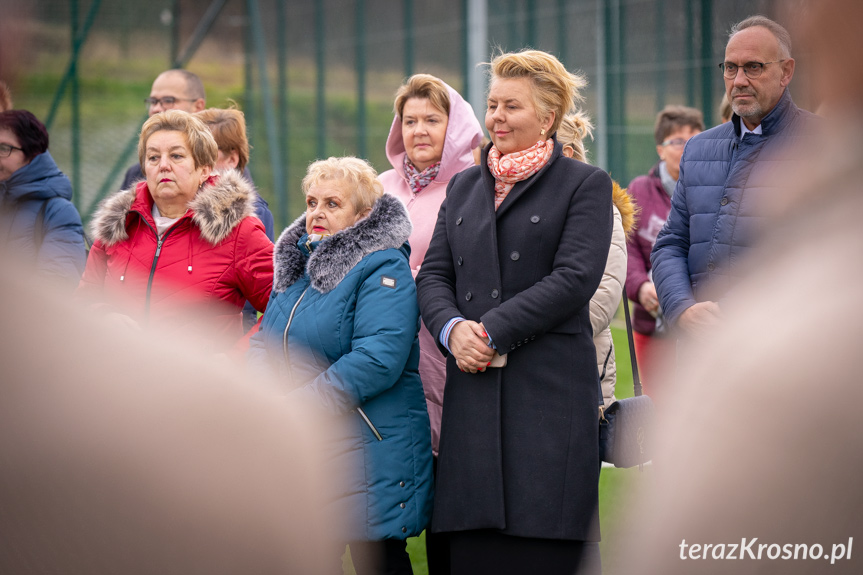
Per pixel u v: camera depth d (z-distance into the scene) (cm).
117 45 3341
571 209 586
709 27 1650
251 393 138
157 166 717
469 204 619
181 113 743
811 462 146
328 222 640
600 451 614
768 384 147
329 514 161
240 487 131
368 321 602
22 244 127
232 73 3353
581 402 574
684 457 159
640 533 170
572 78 617
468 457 572
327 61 2950
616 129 1898
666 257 723
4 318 119
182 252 707
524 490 558
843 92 140
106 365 123
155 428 124
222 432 130
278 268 655
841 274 144
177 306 682
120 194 738
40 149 845
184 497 125
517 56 607
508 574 564
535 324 559
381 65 2739
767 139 650
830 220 147
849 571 146
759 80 642
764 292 155
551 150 609
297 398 581
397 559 622
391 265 620
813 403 144
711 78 1656
